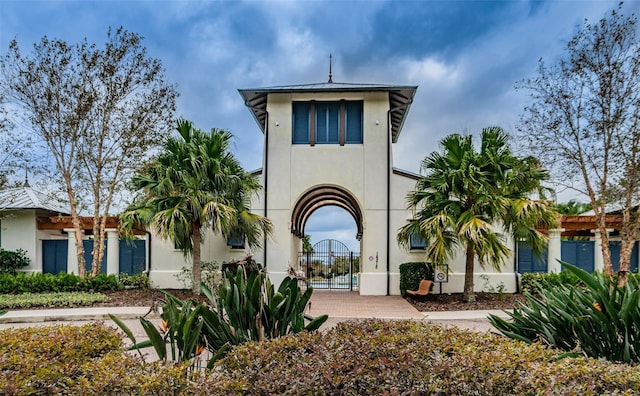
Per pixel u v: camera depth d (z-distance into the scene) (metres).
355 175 16.84
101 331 4.74
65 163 16.98
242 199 15.04
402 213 16.66
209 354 5.14
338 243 20.06
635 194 15.29
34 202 19.30
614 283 4.64
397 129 20.48
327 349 3.59
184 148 13.84
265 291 4.96
